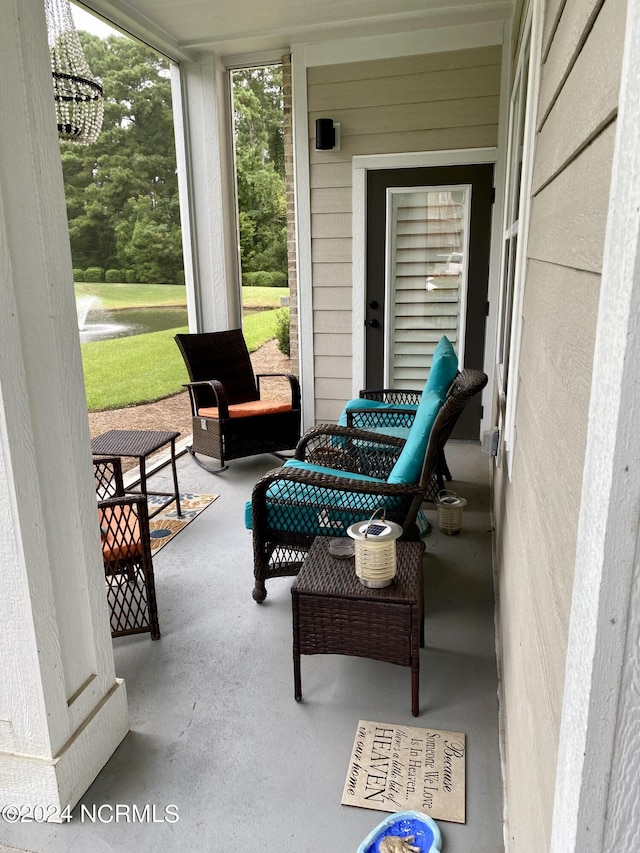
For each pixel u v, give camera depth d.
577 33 0.85
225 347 4.40
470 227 4.31
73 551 1.54
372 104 4.27
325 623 1.81
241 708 1.88
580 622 0.57
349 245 4.55
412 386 4.73
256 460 4.43
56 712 1.47
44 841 1.45
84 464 1.56
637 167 0.45
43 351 1.40
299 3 3.74
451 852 1.38
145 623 2.29
